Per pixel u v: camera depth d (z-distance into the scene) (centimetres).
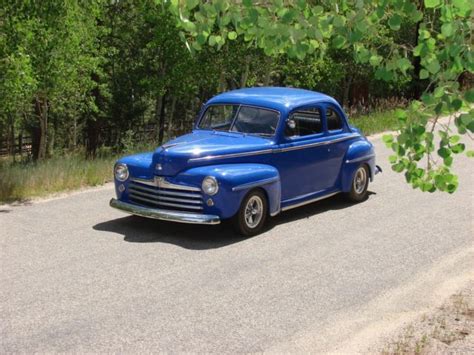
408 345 478
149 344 486
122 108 3259
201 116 932
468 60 296
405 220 916
